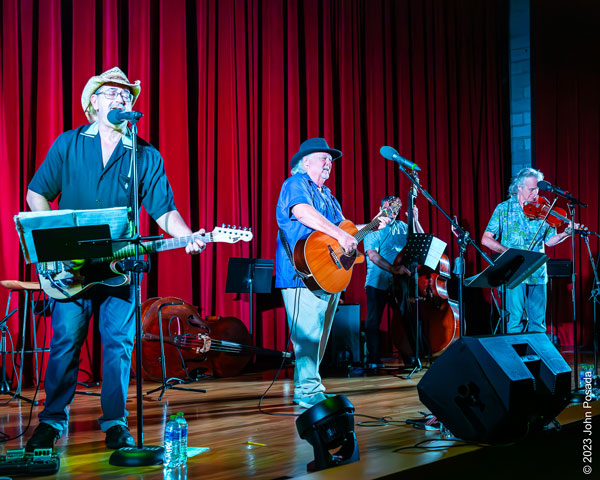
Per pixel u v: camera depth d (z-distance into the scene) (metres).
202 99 5.65
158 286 5.29
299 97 6.43
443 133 7.80
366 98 7.08
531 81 8.50
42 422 2.71
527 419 2.55
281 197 3.74
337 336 5.80
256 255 6.03
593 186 8.10
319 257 3.56
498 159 8.48
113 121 2.64
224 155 5.79
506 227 5.04
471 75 8.25
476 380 2.55
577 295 8.03
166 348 4.89
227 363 5.26
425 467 2.27
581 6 8.23
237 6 5.98
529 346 2.83
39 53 4.80
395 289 5.69
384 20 7.32
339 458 2.39
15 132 4.63
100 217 2.58
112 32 5.11
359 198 6.88
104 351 2.84
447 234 7.71
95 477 2.37
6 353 4.43
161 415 3.57
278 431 3.14
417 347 5.47
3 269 4.55
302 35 6.59
